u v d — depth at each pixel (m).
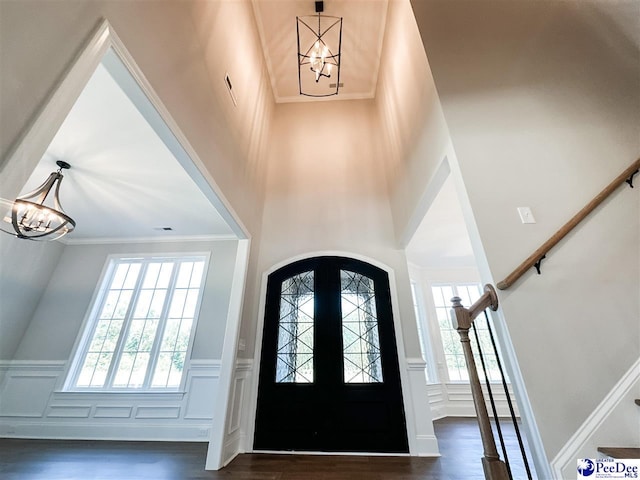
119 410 3.70
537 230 1.71
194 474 2.37
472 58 2.36
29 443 3.34
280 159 4.61
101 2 1.24
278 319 3.46
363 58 4.76
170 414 3.67
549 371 1.40
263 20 4.23
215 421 2.61
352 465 2.52
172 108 1.81
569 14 2.37
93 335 4.17
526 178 1.86
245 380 3.12
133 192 3.51
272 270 3.68
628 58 2.13
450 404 4.78
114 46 1.29
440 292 5.59
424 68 2.54
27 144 0.88
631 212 1.68
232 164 2.91
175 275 4.57
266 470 2.42
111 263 4.60
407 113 3.14
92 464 2.67
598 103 2.06
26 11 0.92
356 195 4.17
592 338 1.45
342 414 3.00
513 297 1.55
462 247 4.73
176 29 1.92
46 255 4.38
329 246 3.81
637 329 1.46
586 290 1.54
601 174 1.84
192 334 4.07
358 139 4.73
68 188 3.40
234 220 2.94
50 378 3.87
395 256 3.68
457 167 1.94
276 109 5.22
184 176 3.21
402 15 3.26
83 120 2.50
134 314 4.32
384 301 3.46
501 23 2.46
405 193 3.30
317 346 3.29
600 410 1.32
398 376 3.13
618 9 2.22
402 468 2.44
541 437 1.29
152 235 4.64
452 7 2.63
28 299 4.13
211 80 2.47
